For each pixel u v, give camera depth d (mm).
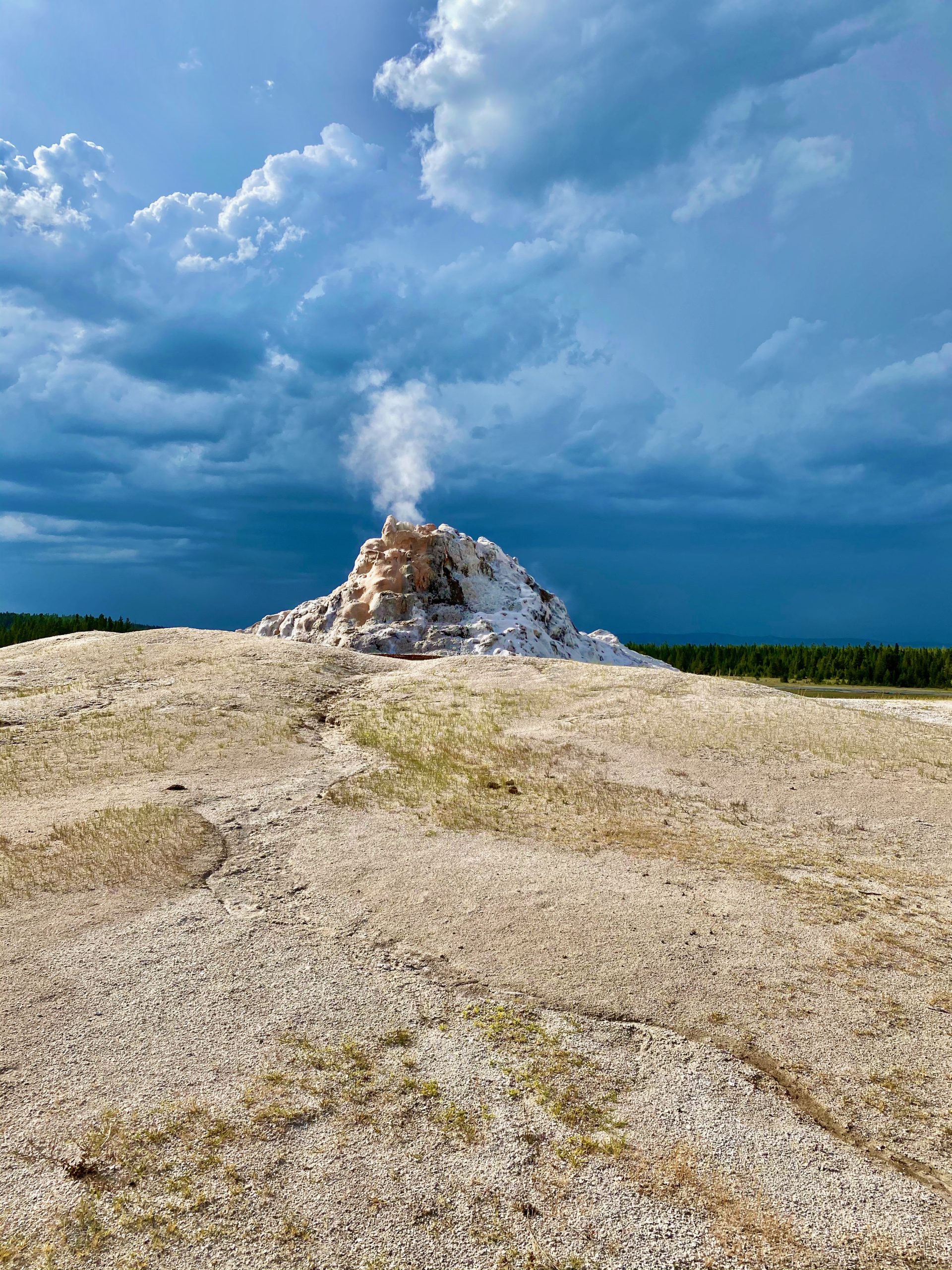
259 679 25016
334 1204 4816
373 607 52562
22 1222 4648
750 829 13227
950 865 11633
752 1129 5578
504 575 61062
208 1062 6203
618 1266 4406
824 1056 6480
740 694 23984
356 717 21547
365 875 10414
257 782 15195
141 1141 5309
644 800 14758
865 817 14031
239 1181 4988
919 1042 6695
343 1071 6145
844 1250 4551
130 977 7539
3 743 17828
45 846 11094
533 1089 5977
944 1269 4414
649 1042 6633
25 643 33094
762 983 7664
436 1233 4613
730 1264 4441
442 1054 6406
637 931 8789
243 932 8633
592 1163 5203
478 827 12750
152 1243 4516
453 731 19781
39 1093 5777
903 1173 5188
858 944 8633
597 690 24500
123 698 22438
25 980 7410
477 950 8266
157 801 13484
